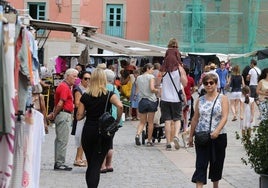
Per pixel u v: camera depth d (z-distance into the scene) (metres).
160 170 22.62
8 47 12.42
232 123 40.75
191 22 77.50
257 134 16.73
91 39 43.22
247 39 77.38
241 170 22.64
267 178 16.23
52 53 74.19
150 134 29.50
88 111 17.06
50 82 40.53
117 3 78.25
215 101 16.77
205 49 77.56
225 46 77.62
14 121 12.73
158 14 77.38
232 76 42.72
